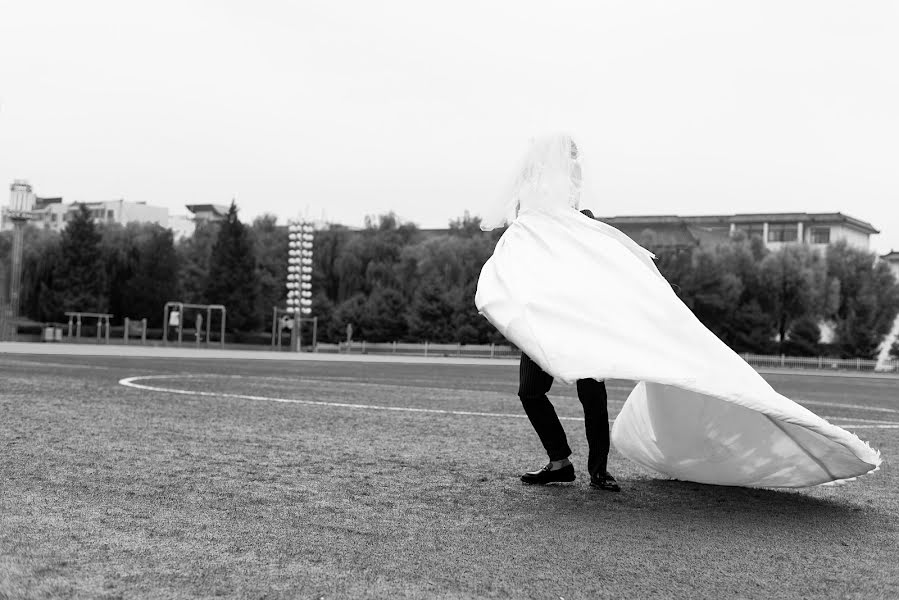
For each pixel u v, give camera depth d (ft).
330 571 8.38
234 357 91.04
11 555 8.47
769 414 11.26
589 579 8.46
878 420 31.58
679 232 206.80
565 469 14.10
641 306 12.16
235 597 7.41
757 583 8.58
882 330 182.70
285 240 216.95
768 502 13.21
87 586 7.57
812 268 178.29
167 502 11.48
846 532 11.20
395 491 13.06
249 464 15.05
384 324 186.80
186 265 206.39
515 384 50.70
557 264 13.11
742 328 175.01
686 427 13.60
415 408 28.68
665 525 11.26
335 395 33.99
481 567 8.77
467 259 200.85
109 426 19.52
